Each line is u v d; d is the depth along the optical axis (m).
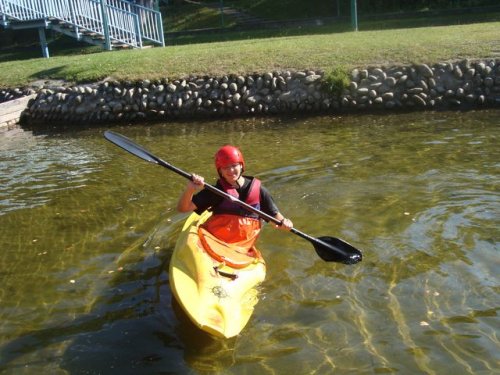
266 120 11.77
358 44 13.71
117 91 13.08
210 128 11.49
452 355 3.74
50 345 4.15
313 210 6.43
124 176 8.30
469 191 6.62
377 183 7.14
